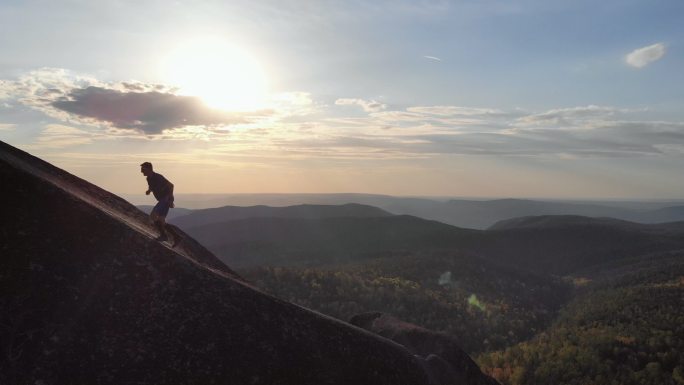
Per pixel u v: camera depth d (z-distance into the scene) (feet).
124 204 48.70
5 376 21.97
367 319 76.02
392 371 37.86
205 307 30.17
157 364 25.80
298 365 31.35
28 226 27.66
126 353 25.43
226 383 27.14
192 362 26.94
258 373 28.89
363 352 37.04
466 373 56.34
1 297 24.18
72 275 26.89
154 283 29.43
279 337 32.19
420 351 59.41
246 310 32.17
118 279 28.30
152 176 40.01
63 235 28.40
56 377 22.94
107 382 23.91
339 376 33.14
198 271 32.58
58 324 24.68
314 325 35.99
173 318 28.35
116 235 30.58
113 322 26.32
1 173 29.32
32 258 26.32
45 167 43.75
